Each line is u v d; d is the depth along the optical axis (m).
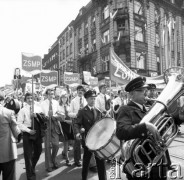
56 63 48.62
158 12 26.92
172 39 24.44
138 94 2.20
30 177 4.02
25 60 5.10
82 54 33.59
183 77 1.92
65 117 5.64
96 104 6.41
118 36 23.84
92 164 4.69
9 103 7.45
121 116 2.06
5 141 3.22
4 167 3.22
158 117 1.85
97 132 3.10
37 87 13.25
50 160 4.85
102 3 27.69
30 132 4.05
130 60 23.53
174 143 6.91
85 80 11.08
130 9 24.12
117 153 2.64
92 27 30.33
